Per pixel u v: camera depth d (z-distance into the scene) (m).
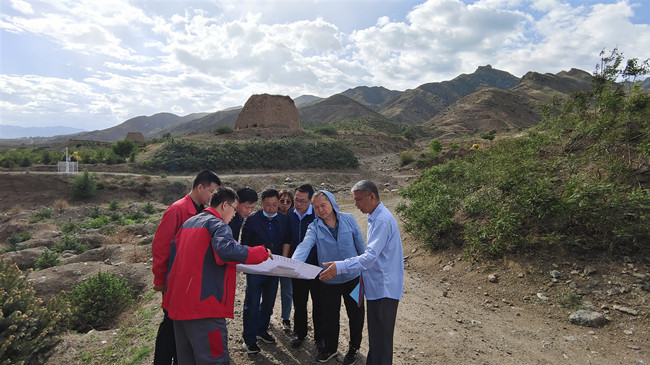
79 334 4.74
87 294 5.71
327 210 3.49
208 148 36.44
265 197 4.12
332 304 3.70
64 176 26.83
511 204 7.55
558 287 5.89
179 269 2.70
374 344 3.07
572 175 7.38
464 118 119.50
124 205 23.44
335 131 60.62
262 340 4.33
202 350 2.66
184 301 2.64
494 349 4.39
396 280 3.12
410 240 9.97
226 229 2.76
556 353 4.31
